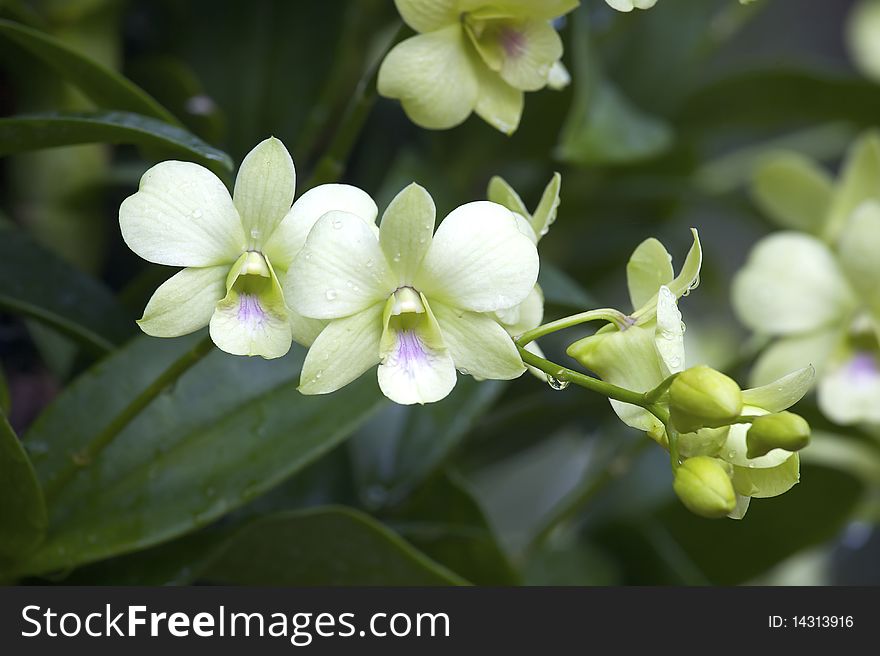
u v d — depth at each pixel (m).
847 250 0.74
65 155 0.72
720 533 0.79
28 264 0.66
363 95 0.63
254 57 0.75
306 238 0.56
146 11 0.76
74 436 0.63
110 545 0.61
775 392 0.56
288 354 0.65
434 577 0.64
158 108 0.63
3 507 0.60
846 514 0.77
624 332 0.58
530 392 0.76
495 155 0.78
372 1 0.77
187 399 0.64
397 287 0.56
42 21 0.71
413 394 0.56
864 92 0.80
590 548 0.77
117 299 0.68
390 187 0.72
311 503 0.70
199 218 0.56
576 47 0.71
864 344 0.74
